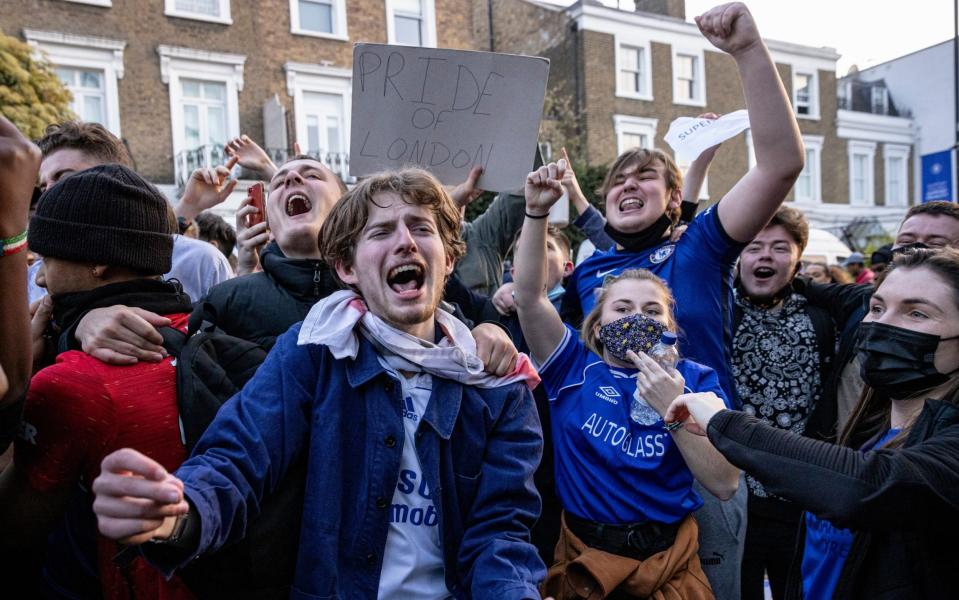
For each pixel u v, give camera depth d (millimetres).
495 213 2914
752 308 2812
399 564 1296
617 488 1865
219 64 12656
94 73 11812
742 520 2039
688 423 1610
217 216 4801
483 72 2049
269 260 1878
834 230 20359
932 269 1407
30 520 1235
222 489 1104
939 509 1174
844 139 20734
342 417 1311
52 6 11297
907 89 23328
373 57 2033
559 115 16484
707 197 17938
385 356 1362
